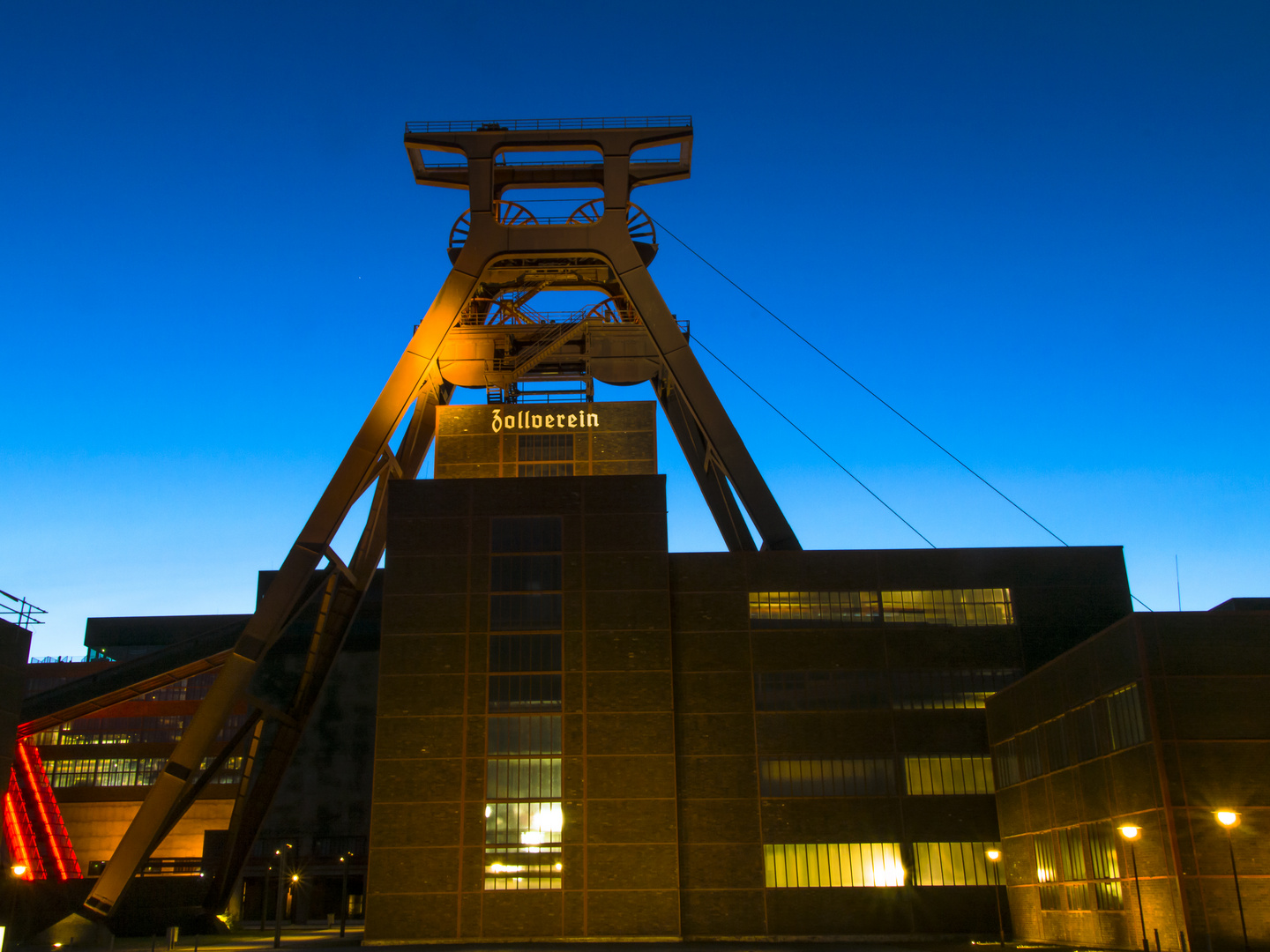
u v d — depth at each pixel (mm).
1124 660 41000
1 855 91688
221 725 62625
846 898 57156
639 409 69562
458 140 70625
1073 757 46625
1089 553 63188
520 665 59594
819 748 59531
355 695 102375
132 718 113438
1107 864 43094
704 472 71812
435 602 60656
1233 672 39219
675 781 57906
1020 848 53812
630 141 70688
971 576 62625
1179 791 38000
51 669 125438
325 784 100562
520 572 61250
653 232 71688
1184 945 36625
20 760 96750
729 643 61219
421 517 62125
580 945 54375
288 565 64375
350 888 99250
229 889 68500
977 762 59344
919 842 58125
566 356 74125
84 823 110250
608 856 56656
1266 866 37031
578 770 57844
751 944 55125
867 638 61406
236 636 85062
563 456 68875
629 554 61500
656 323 68688
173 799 61188
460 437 69250
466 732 58500
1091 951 43969
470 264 69312
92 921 59594
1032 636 61500
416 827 56969
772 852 57938
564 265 72812
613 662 59594
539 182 72750
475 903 55938
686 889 57219
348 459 66062
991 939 55844
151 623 127812
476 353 71562
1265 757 38188
